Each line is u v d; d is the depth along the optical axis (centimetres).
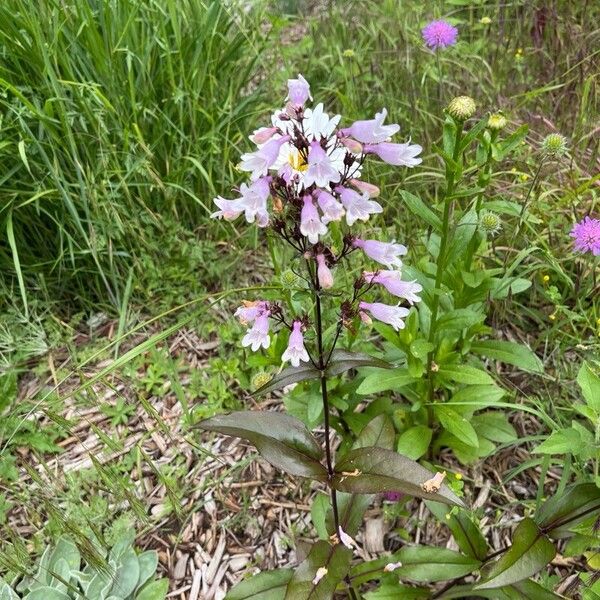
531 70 73
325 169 27
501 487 44
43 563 43
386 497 44
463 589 38
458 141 34
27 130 51
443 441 45
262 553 44
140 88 60
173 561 44
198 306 58
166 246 58
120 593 41
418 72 71
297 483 47
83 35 57
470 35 80
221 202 29
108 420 52
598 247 43
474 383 40
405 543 43
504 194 57
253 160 28
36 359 56
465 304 43
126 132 54
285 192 29
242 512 45
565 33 73
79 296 58
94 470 48
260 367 49
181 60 59
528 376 49
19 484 48
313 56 77
